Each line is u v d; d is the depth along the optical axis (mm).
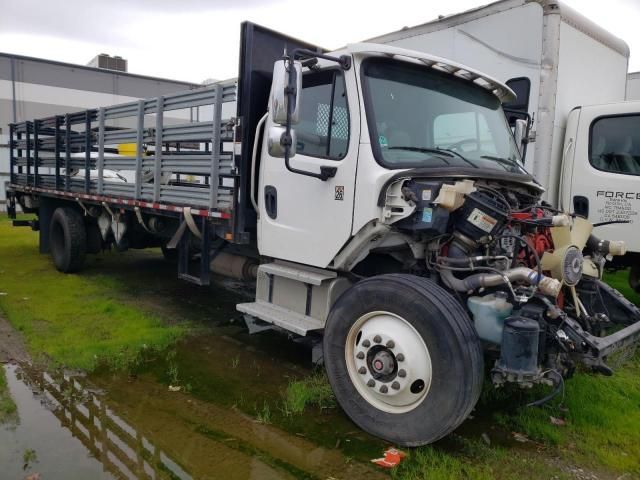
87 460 3189
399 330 3332
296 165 4176
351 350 3613
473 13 6684
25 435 3467
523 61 6270
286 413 3840
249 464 3199
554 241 3859
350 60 3824
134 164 6164
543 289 3287
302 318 4145
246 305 4527
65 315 5980
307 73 4203
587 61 6828
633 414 3924
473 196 3482
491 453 3355
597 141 6328
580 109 6430
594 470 3234
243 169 4605
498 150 4469
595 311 4211
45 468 3096
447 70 4188
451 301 3236
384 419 3381
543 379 3148
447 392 3096
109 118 6613
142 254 10195
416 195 3484
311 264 4098
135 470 3100
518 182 4012
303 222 4148
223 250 5531
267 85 4688
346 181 3791
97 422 3670
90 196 7164
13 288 7164
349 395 3574
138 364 4715
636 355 4980
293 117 3525
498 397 4133
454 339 3080
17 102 23859
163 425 3650
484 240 3520
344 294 3650
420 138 3936
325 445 3428
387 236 3773
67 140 7773
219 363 4789
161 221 6363
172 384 4316
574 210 6512
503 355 3143
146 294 7113
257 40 4559
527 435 3629
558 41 6109
